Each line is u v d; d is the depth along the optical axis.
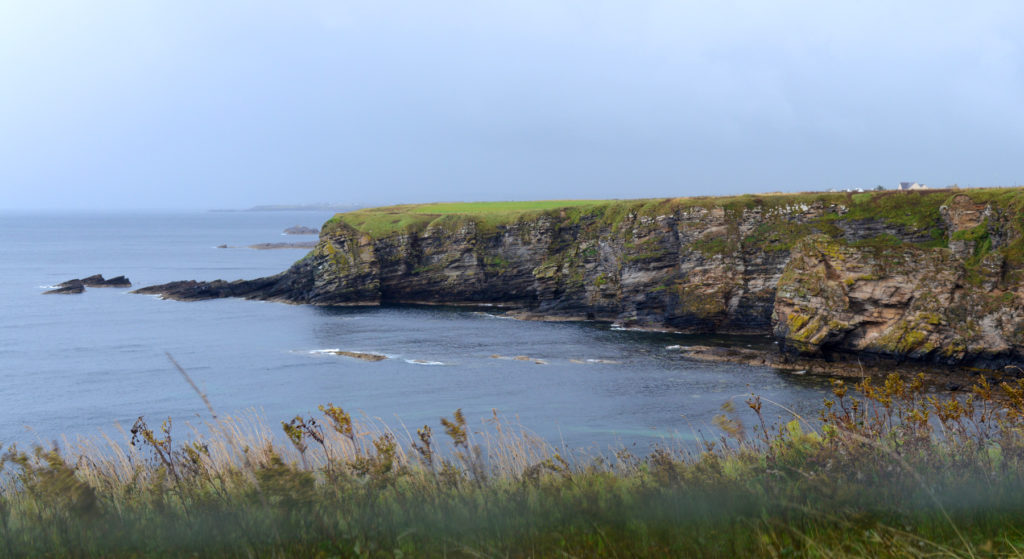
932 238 68.81
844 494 6.53
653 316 79.12
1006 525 5.93
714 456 8.65
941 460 7.85
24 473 8.21
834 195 74.25
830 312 56.56
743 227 75.00
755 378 52.53
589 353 63.44
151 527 6.55
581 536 5.87
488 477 8.39
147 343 70.94
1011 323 51.75
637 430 37.22
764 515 6.08
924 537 5.70
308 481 6.95
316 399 48.03
